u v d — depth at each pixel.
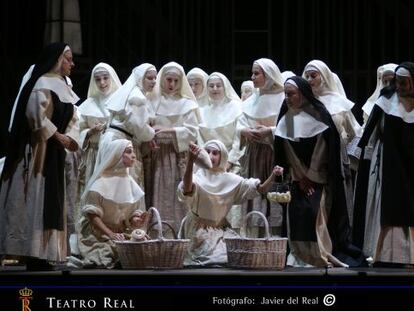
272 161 10.55
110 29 14.66
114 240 9.82
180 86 11.23
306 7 14.59
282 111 10.12
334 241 10.02
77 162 11.38
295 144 9.95
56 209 9.36
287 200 9.70
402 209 9.77
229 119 11.40
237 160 10.98
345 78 14.42
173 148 10.97
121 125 10.74
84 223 9.94
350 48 14.48
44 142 9.39
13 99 14.32
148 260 9.42
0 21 14.34
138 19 14.62
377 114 10.07
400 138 9.88
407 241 9.77
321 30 14.57
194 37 14.55
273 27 14.70
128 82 10.95
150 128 10.70
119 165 9.99
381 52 14.46
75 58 14.36
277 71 10.88
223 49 14.52
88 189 9.93
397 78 9.91
